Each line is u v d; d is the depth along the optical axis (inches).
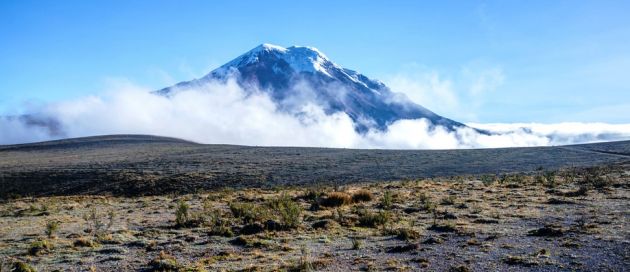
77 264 710.5
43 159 4854.8
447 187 1940.2
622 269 541.3
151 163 4074.8
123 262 713.6
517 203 1266.0
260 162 4045.3
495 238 773.3
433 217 1077.8
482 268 578.9
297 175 3235.7
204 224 1075.3
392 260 639.8
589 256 610.2
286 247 766.5
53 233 1000.9
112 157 4781.0
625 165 2854.3
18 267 660.7
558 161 3612.2
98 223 1122.0
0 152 6077.8
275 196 1859.0
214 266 655.8
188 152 5182.1
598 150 4613.7
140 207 1638.8
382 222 999.6
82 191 2989.7
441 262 620.1
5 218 1392.7
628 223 843.4
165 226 1069.1
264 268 626.2
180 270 636.1
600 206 1112.2
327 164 3850.9
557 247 677.3
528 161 3703.3
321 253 722.2
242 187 2824.8
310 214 1182.3
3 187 3230.8
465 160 3941.9
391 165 3698.3
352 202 1437.0
